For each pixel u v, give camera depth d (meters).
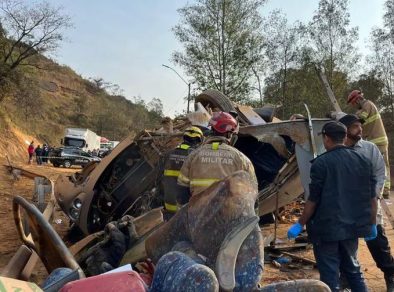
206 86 32.88
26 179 19.78
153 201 6.87
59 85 96.62
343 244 4.13
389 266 5.13
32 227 4.31
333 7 32.41
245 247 2.85
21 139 43.59
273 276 6.07
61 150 35.28
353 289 4.17
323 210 4.06
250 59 32.75
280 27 33.09
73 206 7.26
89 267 4.67
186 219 3.29
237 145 7.32
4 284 2.39
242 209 2.94
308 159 6.39
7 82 39.34
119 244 4.75
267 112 8.77
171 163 5.37
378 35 32.56
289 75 33.72
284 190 7.40
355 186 4.09
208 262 2.95
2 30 38.91
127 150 7.37
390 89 33.09
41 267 5.66
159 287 2.76
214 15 32.38
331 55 32.72
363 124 6.21
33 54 39.59
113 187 7.29
